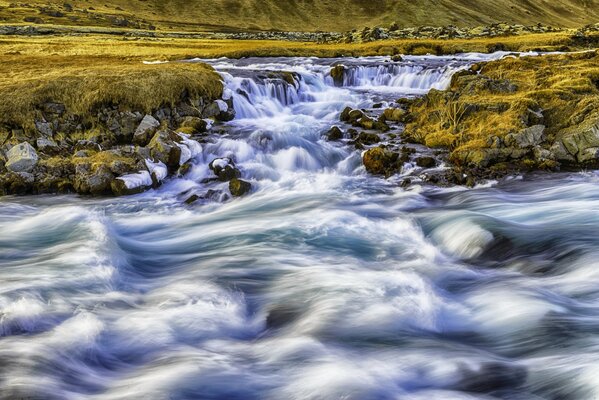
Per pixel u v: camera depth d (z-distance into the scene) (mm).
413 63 39938
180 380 9156
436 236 15578
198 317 11266
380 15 164625
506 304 11656
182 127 24844
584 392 8609
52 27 100250
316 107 31141
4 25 100562
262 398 8781
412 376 9375
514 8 195000
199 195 19281
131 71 28328
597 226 15266
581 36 53469
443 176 20062
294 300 11969
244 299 12141
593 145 20594
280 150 23297
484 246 14578
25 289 11922
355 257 14219
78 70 29250
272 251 14625
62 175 20078
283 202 18594
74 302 11594
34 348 9773
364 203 18297
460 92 27031
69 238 15391
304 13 163375
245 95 29688
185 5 162750
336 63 41406
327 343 10273
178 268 13945
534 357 9875
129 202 18844
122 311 11406
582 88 25000
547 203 17406
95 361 9727
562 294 12031
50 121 24000
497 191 18750
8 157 20438
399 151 22359
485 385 9125
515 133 21422
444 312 11617
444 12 169375
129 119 24297
